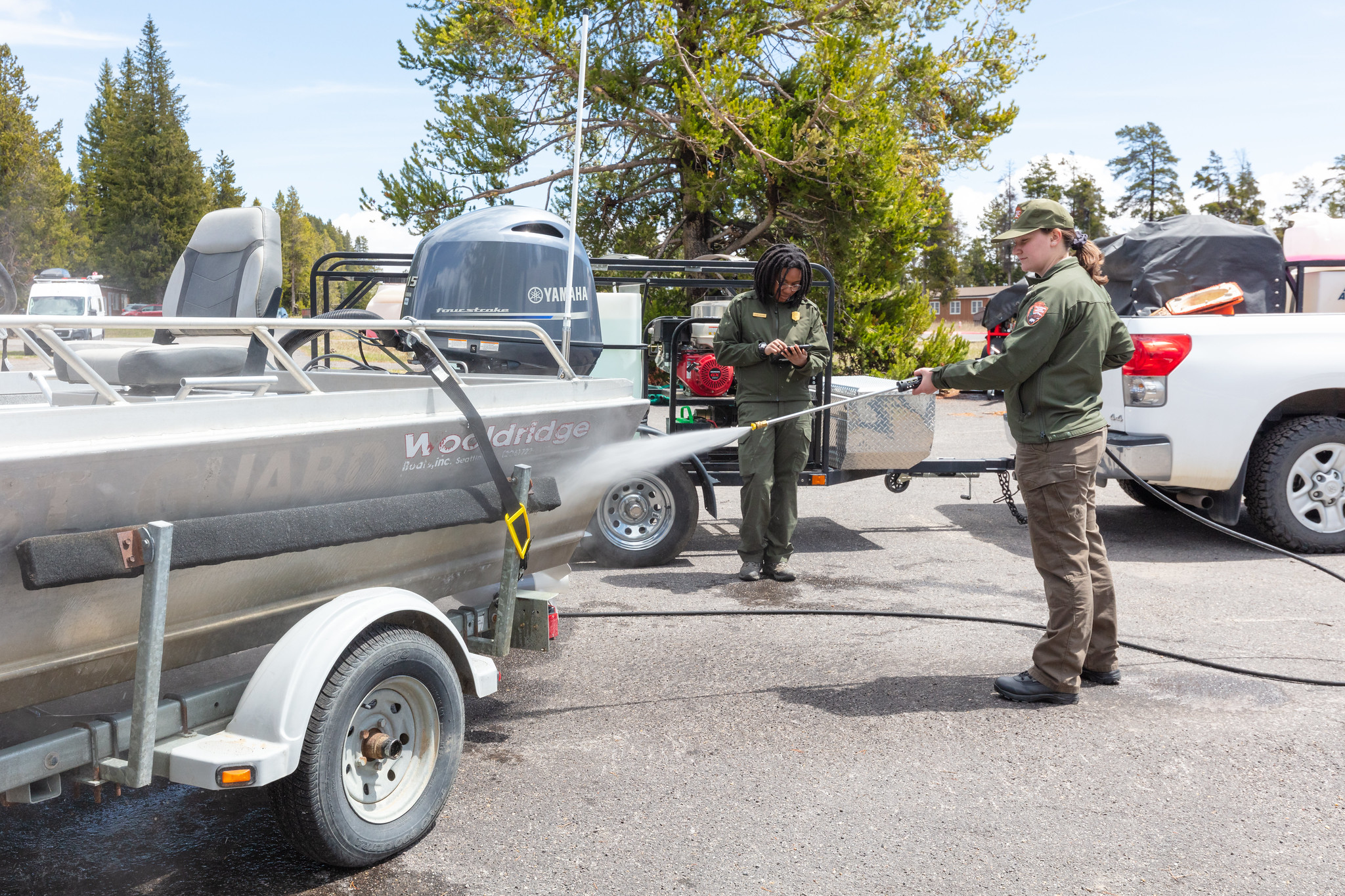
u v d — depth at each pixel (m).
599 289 7.30
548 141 18.69
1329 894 2.69
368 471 2.91
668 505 6.49
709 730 3.84
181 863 2.83
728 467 6.79
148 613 2.26
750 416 5.86
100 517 2.25
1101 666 4.33
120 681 2.49
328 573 2.95
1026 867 2.83
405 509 2.99
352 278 7.09
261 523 2.55
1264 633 5.06
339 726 2.66
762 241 19.09
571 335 5.66
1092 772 3.46
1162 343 6.50
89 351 3.95
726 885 2.73
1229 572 6.34
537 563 4.06
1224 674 4.45
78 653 2.33
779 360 5.73
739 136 16.80
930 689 4.29
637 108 17.41
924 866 2.84
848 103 16.62
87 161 87.00
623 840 2.98
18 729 2.44
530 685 4.36
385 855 2.81
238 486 2.54
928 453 7.00
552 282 5.62
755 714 4.00
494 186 18.28
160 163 75.69
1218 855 2.90
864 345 17.89
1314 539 6.72
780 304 5.74
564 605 5.58
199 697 2.62
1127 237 8.05
